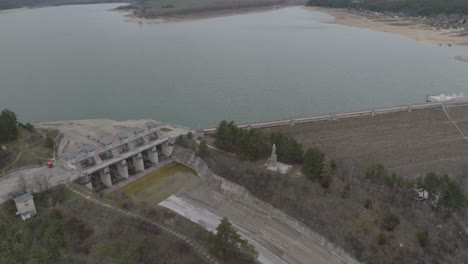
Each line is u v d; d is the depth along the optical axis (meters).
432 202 89.69
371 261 71.19
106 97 172.38
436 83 187.12
